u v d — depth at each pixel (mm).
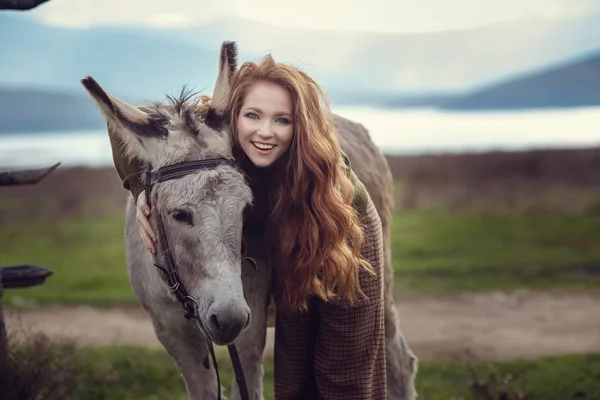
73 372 5383
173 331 3244
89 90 2746
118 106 2783
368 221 3059
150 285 3186
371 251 3047
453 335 7664
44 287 10391
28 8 4195
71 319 8555
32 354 5180
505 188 20422
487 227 14875
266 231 3045
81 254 13156
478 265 11352
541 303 9117
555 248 12664
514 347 7105
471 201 18453
